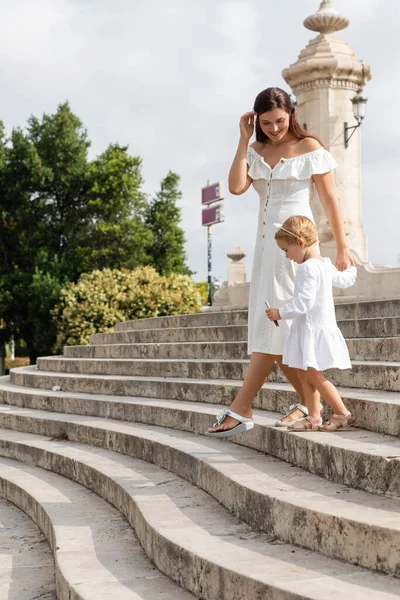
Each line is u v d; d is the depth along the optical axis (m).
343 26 15.62
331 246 14.71
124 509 5.85
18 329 37.22
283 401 6.43
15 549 5.91
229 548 4.04
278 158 5.41
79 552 4.91
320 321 5.12
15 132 38.84
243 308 16.08
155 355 11.41
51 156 39.19
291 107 5.38
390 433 4.96
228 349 9.73
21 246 38.56
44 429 9.54
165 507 5.09
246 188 5.53
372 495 4.19
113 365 11.34
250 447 6.00
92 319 22.38
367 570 3.53
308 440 4.91
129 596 4.02
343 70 15.18
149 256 38.78
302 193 5.40
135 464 6.91
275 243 5.36
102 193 37.56
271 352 5.26
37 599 4.76
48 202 39.12
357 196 15.44
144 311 22.48
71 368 12.72
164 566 4.38
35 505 6.64
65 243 38.72
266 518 4.30
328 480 4.63
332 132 15.30
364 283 12.79
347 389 6.28
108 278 23.38
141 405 8.38
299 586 3.31
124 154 37.81
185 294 23.25
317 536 3.86
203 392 8.14
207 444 6.39
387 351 6.99
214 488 5.24
